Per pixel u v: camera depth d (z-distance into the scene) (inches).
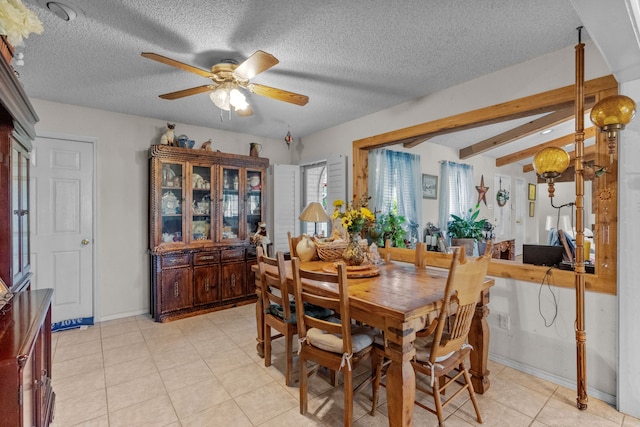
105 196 140.6
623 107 65.7
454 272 63.3
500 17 72.5
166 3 66.6
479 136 194.9
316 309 98.1
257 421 74.0
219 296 156.2
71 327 132.0
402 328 61.6
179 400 82.2
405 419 62.1
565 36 80.6
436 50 87.7
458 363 72.1
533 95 92.2
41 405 58.7
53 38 79.9
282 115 146.6
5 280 68.9
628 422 73.0
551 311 91.2
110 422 73.6
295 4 67.5
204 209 157.2
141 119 148.9
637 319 73.9
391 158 174.6
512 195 285.4
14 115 63.6
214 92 87.8
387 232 151.1
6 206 68.9
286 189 185.3
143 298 150.3
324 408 79.0
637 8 50.0
